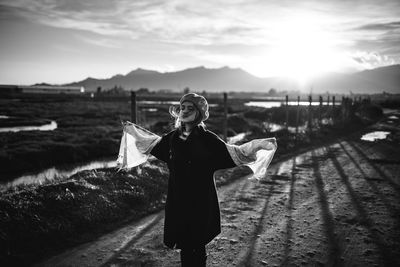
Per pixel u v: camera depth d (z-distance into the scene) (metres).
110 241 4.70
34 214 4.80
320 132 20.42
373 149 14.81
